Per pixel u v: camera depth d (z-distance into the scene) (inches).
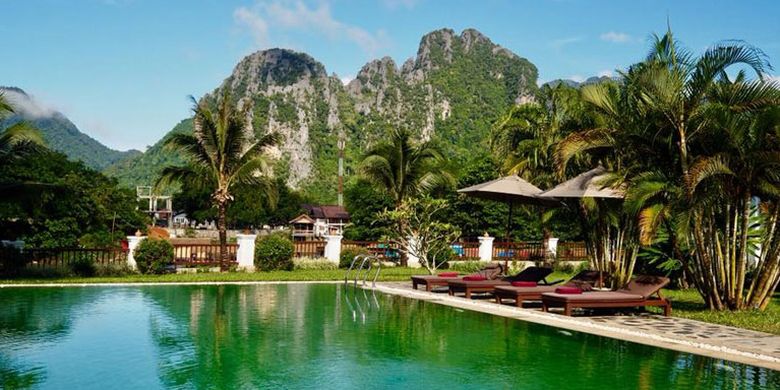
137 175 5959.6
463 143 5674.2
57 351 315.9
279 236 906.7
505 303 523.8
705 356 319.0
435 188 1042.1
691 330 388.2
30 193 684.1
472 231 1612.9
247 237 863.1
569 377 274.7
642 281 474.6
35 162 1328.7
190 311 458.3
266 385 257.6
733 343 342.6
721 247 504.4
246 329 383.6
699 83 451.8
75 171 1740.9
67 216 1226.0
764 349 326.0
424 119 6771.7
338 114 7170.3
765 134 434.3
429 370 285.4
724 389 255.0
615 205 587.8
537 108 834.8
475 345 343.3
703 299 532.1
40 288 600.7
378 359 306.5
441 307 497.0
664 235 681.0
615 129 491.2
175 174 848.9
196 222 3284.9
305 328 390.3
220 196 834.8
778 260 471.8
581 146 495.2
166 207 3432.6
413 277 622.5
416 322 419.5
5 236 1131.9
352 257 922.1
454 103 7155.5
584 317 444.8
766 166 439.5
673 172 482.6
